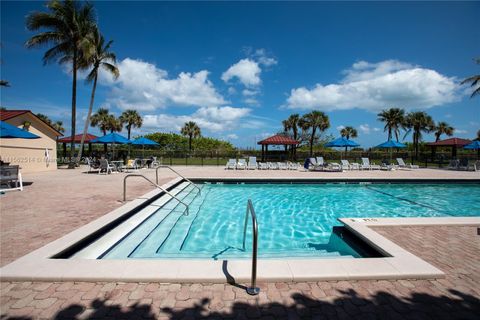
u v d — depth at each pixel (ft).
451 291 9.09
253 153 107.86
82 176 43.11
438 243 13.51
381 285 9.41
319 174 51.72
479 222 16.83
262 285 9.26
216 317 7.60
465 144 83.05
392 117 139.23
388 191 38.42
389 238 14.24
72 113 59.52
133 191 27.94
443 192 38.22
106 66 62.64
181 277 9.32
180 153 106.73
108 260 10.50
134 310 7.82
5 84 50.62
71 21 55.16
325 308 8.09
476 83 71.67
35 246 12.34
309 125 120.67
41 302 8.12
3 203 21.63
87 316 7.52
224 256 15.06
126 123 152.25
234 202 30.50
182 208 25.58
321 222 23.53
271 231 20.83
